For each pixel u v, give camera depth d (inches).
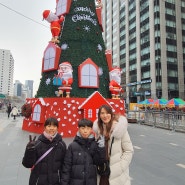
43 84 627.5
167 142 483.5
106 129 143.2
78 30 639.1
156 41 2230.6
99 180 138.5
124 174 137.9
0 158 322.0
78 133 138.3
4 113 1534.2
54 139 135.0
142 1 2463.1
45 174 130.9
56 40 624.1
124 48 2824.8
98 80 599.5
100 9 695.7
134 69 2556.6
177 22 2359.7
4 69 4138.8
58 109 532.4
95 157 132.5
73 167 130.9
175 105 1191.6
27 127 616.1
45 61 632.4
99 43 666.2
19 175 251.6
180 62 2303.2
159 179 248.1
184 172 273.7
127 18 2755.9
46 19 623.8
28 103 656.4
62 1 675.4
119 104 593.9
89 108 529.7
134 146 432.1
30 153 126.1
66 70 541.0
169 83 2210.9
